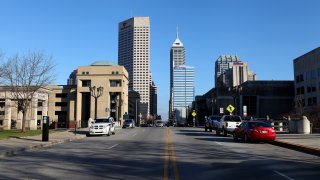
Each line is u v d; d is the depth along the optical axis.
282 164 14.70
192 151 19.88
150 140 29.62
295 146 21.42
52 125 73.69
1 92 64.38
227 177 11.58
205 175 11.95
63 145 25.56
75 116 130.12
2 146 22.58
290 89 128.75
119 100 134.62
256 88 128.12
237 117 35.88
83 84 138.50
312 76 109.00
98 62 141.62
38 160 16.30
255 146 23.84
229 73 174.00
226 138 32.22
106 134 38.62
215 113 127.25
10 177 11.65
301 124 35.41
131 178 11.36
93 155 18.23
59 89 141.88
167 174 12.10
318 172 12.63
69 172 12.62
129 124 71.19
